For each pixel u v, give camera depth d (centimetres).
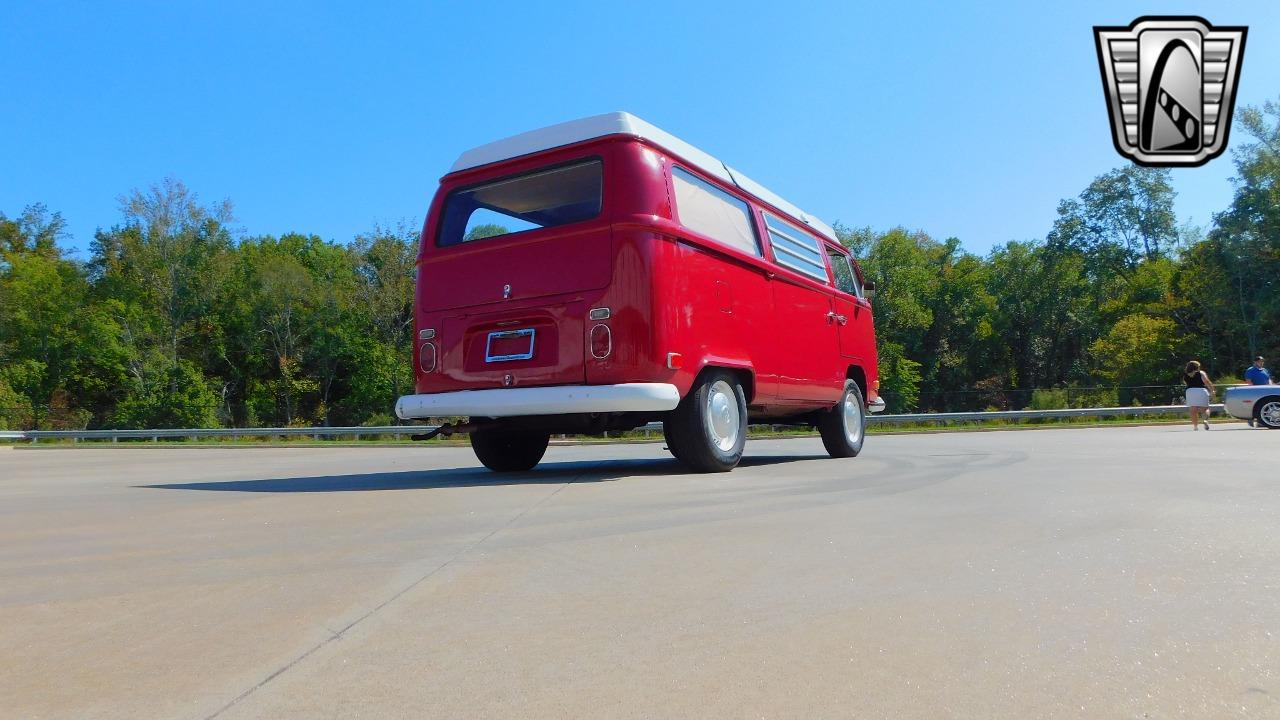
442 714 169
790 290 880
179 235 4881
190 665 203
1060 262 6084
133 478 950
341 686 187
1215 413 2586
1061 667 191
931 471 708
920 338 6269
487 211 727
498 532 398
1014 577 281
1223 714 162
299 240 6512
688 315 686
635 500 516
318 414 5075
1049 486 554
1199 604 242
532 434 841
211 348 5178
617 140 678
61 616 252
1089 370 6028
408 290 4962
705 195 748
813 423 998
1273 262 4134
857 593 265
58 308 4981
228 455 1808
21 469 1265
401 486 663
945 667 193
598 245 668
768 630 225
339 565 323
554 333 679
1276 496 473
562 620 239
